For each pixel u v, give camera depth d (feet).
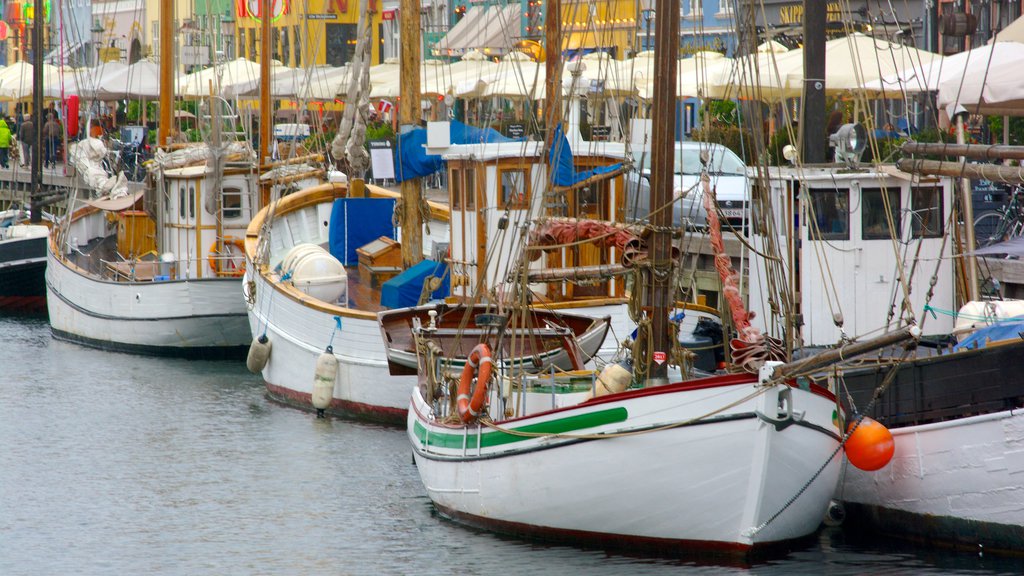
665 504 141.38
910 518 148.36
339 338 225.35
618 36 372.79
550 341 186.39
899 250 173.58
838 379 144.77
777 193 180.14
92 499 182.29
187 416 232.94
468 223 222.48
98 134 469.16
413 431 176.96
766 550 142.20
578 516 146.92
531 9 370.73
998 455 140.15
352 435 215.10
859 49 259.60
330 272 242.78
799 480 139.33
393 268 254.27
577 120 221.05
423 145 231.30
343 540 161.17
